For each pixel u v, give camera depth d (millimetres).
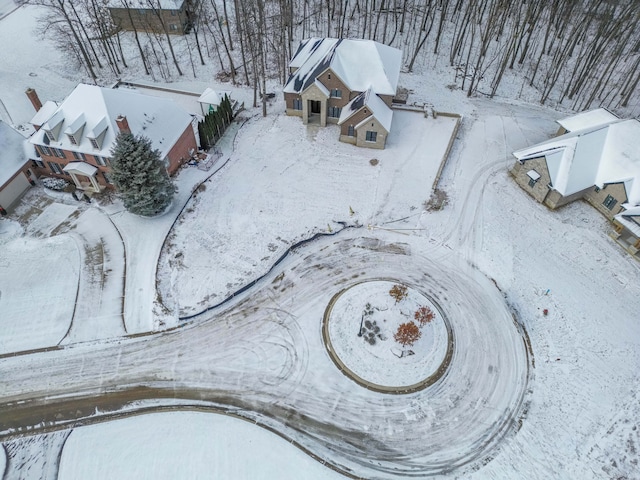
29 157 45500
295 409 32688
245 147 51438
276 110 56531
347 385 33875
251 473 29719
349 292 38719
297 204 45469
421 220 44469
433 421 32219
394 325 36562
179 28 66875
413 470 30109
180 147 47625
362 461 30438
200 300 38188
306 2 71312
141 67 62469
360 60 50969
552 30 70375
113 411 32531
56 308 37406
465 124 54969
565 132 50344
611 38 58969
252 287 39406
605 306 38375
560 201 44719
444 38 68625
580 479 29766
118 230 42844
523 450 30938
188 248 41656
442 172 48875
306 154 50562
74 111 43656
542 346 36094
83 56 61125
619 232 42625
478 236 43219
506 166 49781
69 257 40688
